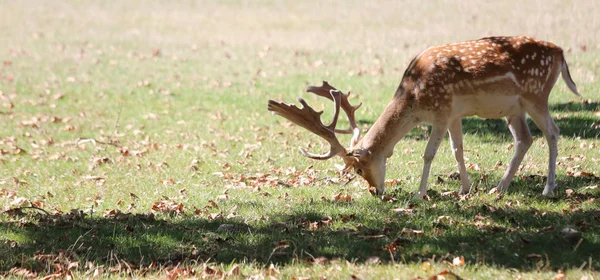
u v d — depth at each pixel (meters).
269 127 18.22
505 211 10.56
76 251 9.80
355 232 10.04
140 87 23.41
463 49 11.16
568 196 11.21
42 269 9.29
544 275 8.16
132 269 9.25
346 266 8.83
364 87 21.56
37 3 42.34
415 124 11.41
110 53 29.08
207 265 9.08
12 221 11.22
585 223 9.80
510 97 11.12
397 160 14.36
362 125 18.02
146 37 32.12
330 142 11.45
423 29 28.98
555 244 9.18
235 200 12.07
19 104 21.83
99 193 13.05
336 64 24.86
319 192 12.33
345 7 35.72
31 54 29.34
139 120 19.69
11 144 17.45
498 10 30.28
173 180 13.80
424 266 8.56
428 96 11.10
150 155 16.08
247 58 26.83
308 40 29.31
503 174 12.78
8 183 14.20
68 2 42.50
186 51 28.83
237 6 38.56
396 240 9.54
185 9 38.84
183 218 11.23
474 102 11.13
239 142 16.86
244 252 9.55
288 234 10.15
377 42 27.59
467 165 13.57
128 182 13.88
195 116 19.88
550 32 25.11
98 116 20.28
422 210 10.81
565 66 11.69
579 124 16.08
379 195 11.73
